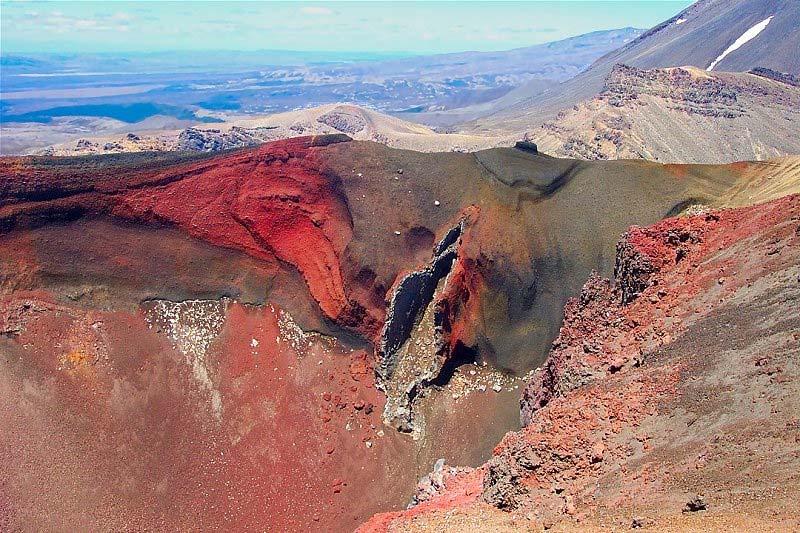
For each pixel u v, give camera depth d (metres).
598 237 64.00
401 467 56.03
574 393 38.03
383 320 63.75
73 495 50.25
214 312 66.06
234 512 51.44
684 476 24.84
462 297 63.84
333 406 60.59
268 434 57.56
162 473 53.31
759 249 38.50
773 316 31.09
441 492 41.00
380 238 66.56
